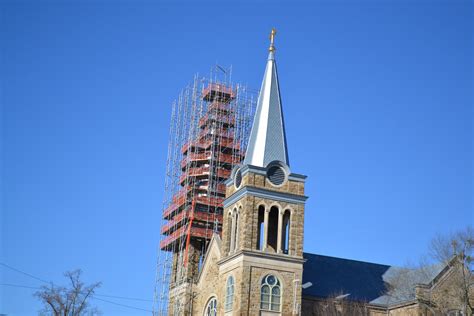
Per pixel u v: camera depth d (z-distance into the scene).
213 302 82.31
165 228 105.56
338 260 91.31
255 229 75.69
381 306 83.62
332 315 79.81
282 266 75.44
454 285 76.31
